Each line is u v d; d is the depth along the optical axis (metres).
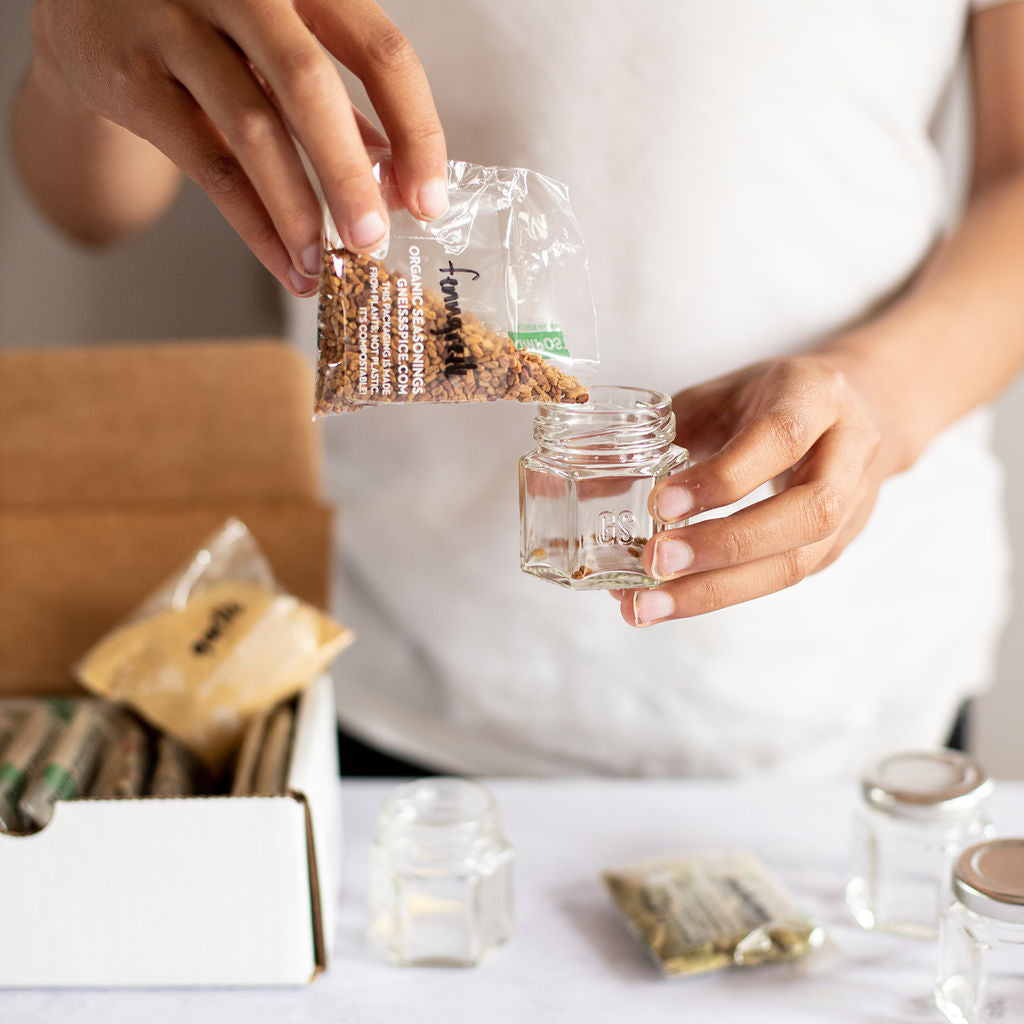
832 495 0.50
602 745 0.76
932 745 0.78
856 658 0.76
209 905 0.55
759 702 0.75
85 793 0.59
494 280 0.50
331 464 0.78
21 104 0.78
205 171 0.50
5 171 0.96
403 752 0.78
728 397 0.56
